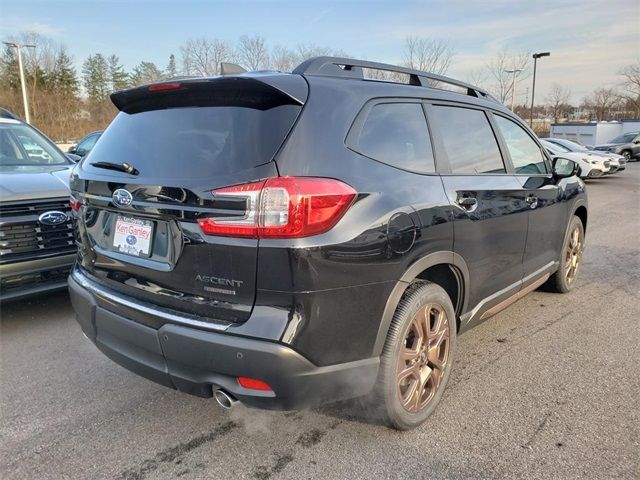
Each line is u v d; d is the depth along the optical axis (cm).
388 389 247
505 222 332
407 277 244
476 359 358
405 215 240
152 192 229
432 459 249
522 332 405
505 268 345
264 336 201
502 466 243
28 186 398
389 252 231
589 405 296
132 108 275
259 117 218
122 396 312
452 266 283
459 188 286
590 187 1529
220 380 214
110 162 262
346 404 268
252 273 203
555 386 318
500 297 348
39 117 4597
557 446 257
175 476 239
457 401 301
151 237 236
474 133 326
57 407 300
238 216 202
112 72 6456
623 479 233
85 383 329
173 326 221
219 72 258
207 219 209
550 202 405
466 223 286
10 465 248
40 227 391
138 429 277
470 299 310
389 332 245
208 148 223
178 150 233
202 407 299
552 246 430
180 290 225
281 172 202
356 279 217
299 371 205
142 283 241
